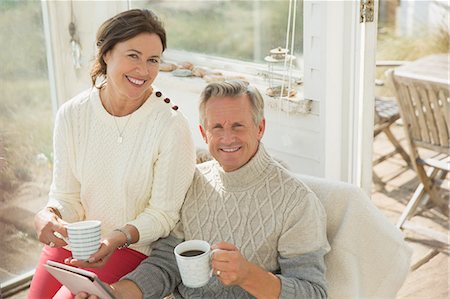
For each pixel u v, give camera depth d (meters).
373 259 1.87
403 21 2.88
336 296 1.83
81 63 3.19
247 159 1.77
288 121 2.71
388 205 3.02
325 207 1.91
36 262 3.15
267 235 1.75
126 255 1.95
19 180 3.05
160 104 1.94
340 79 2.51
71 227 1.65
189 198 1.91
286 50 2.69
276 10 2.72
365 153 2.60
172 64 3.16
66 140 2.00
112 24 1.84
